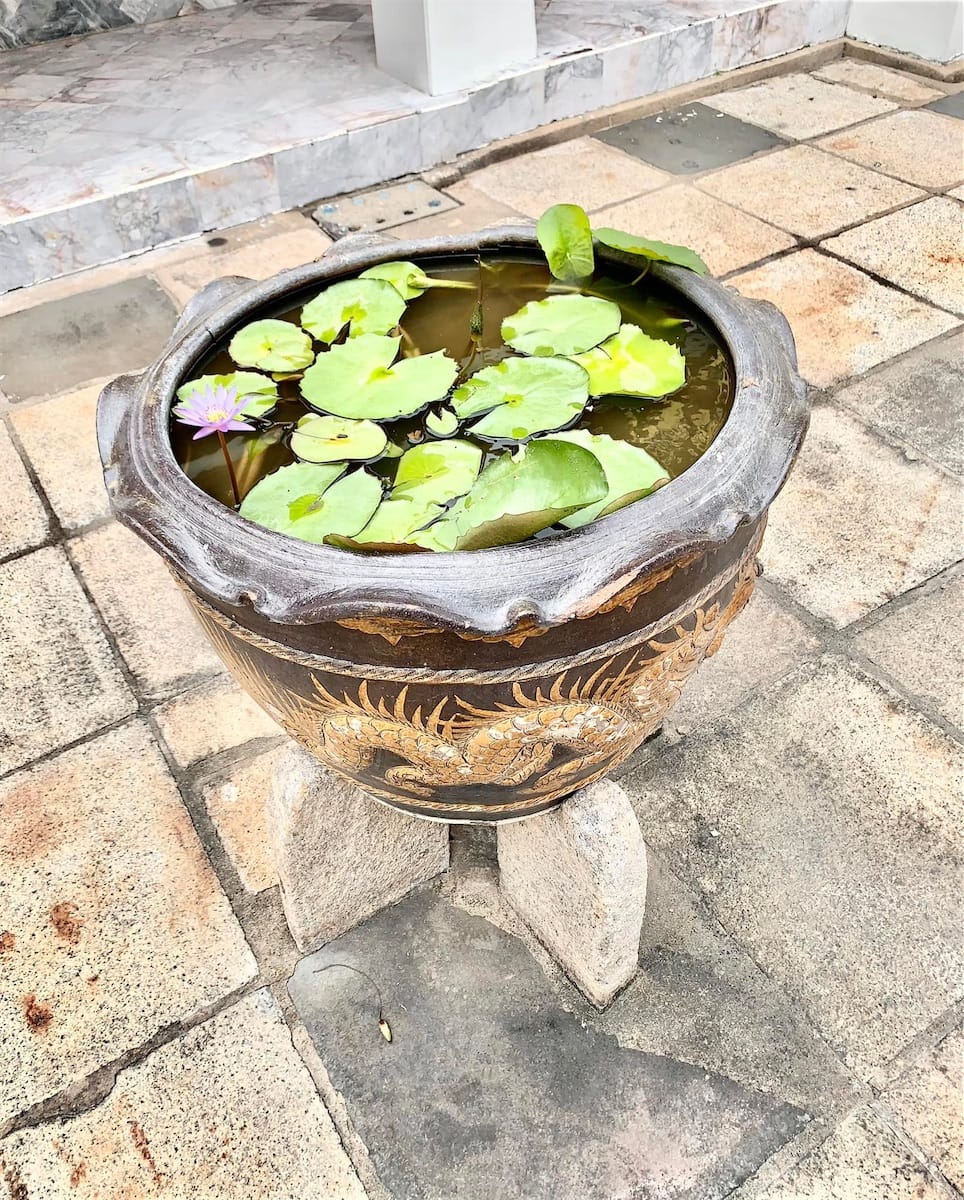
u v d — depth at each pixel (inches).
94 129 111.1
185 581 32.1
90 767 56.9
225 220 107.2
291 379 38.9
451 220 107.0
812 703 58.8
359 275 44.1
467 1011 46.2
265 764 56.8
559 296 41.7
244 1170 41.4
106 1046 45.3
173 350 38.7
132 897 50.7
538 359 37.7
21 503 74.7
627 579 27.5
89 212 98.7
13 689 61.4
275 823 43.9
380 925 49.9
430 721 32.0
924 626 62.9
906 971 46.8
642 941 48.4
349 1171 41.4
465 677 30.1
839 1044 44.3
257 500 32.8
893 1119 41.9
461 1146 41.9
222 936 49.1
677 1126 42.1
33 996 47.0
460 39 112.3
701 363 38.4
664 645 33.0
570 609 27.3
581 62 120.6
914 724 57.3
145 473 32.7
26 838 53.3
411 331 41.7
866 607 64.3
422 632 28.5
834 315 89.7
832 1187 40.1
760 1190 40.3
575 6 135.9
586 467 30.0
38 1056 44.9
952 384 81.6
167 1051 45.1
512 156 120.0
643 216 105.7
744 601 38.7
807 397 35.0
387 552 29.1
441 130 114.8
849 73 137.5
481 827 54.2
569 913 44.0
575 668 31.1
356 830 45.8
